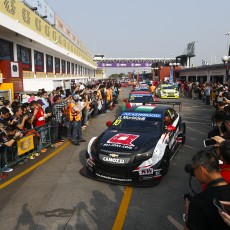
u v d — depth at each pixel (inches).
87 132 409.1
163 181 215.3
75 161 266.4
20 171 237.9
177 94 1027.9
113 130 252.8
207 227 73.3
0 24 427.8
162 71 1980.8
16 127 239.8
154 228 149.1
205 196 75.7
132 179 202.1
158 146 217.3
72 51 1227.9
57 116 329.7
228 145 94.9
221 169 96.0
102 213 165.0
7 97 405.4
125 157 202.7
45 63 871.1
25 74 629.6
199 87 982.4
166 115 278.4
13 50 601.6
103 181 210.2
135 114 274.5
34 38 613.3
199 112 634.8
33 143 278.1
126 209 169.8
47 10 833.5
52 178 221.1
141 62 2704.2
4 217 161.0
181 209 170.6
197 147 318.0
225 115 187.8
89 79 1843.0
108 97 649.0
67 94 423.2
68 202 179.2
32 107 287.9
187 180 217.8
